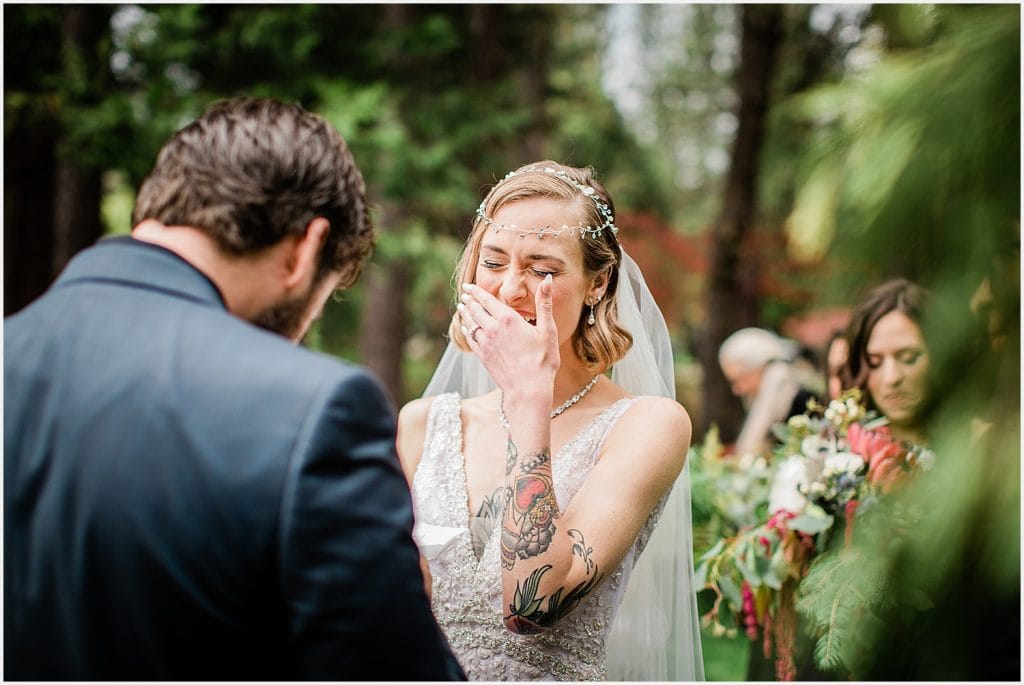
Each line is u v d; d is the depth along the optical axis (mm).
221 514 1006
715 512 2785
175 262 1140
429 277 8641
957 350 863
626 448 1675
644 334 1998
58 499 1050
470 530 1744
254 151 1148
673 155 16875
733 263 9461
